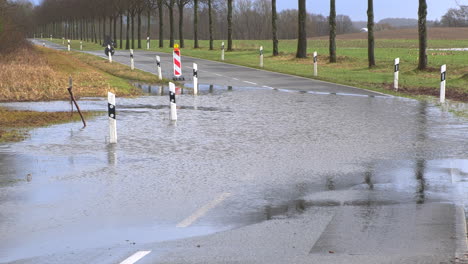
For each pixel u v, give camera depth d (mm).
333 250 9484
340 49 103875
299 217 11445
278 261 9031
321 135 21469
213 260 9117
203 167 16172
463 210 11789
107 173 15523
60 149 19016
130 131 22641
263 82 45500
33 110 29328
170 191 13570
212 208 12141
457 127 23328
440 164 16422
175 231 10633
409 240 9922
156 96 36281
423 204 12289
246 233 10477
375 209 11938
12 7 68562
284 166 16250
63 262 9117
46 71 47938
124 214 11742
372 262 8906
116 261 9125
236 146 19328
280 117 26344
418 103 31672
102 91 38031
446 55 76625
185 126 23828
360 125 23875
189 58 82250
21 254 9500
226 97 34938
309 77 50375
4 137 21359
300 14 76000
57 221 11312
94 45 160500
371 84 44750
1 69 47750
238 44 134625
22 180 14797
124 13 143375
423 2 54312
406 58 71375
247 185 14117
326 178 14797
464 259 8977
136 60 76500
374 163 16594
